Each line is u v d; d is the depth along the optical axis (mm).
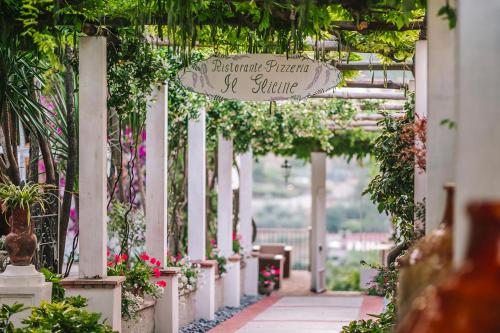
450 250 3908
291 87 7914
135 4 7570
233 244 17203
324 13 7426
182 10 6645
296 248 32969
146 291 10039
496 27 3727
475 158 3668
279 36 7812
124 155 15859
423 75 7969
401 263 4652
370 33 8023
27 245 7512
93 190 7941
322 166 19859
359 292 19531
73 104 10164
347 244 40219
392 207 8961
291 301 17328
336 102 15930
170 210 15148
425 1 6242
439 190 5805
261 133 16031
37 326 6355
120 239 13141
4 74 8812
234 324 13234
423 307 3262
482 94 3711
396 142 8930
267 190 48906
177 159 15125
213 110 14812
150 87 9070
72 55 9617
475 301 2801
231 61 7938
